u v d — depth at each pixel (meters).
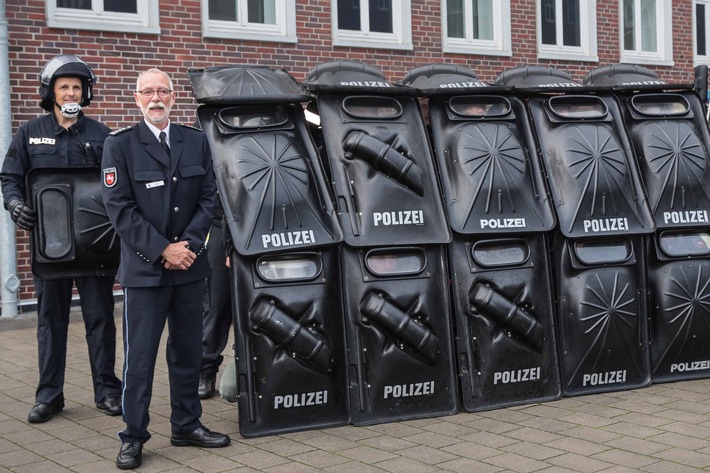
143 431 4.81
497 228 5.77
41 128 5.71
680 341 6.25
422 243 5.61
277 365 5.32
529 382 5.84
